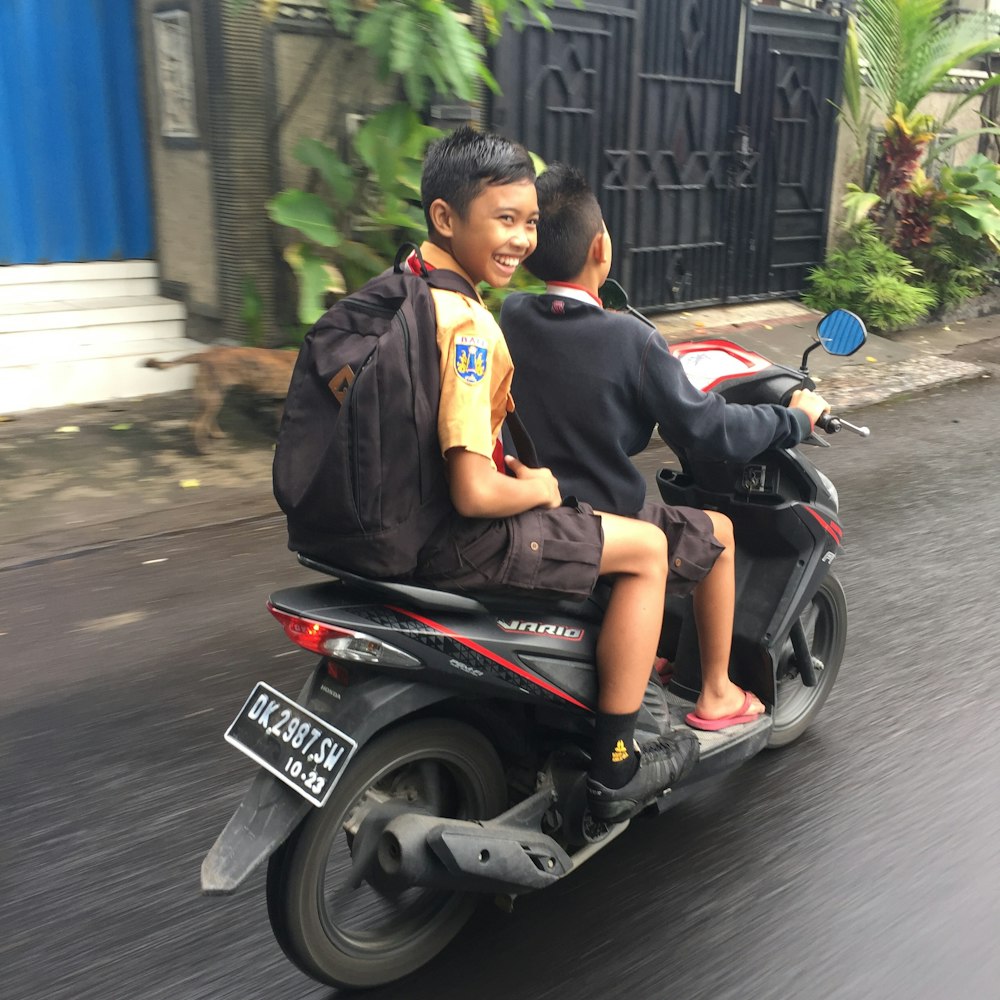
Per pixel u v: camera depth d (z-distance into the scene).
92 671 3.52
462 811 2.25
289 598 2.01
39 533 4.70
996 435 6.83
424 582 2.02
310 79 6.52
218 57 6.30
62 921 2.35
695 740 2.52
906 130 10.38
